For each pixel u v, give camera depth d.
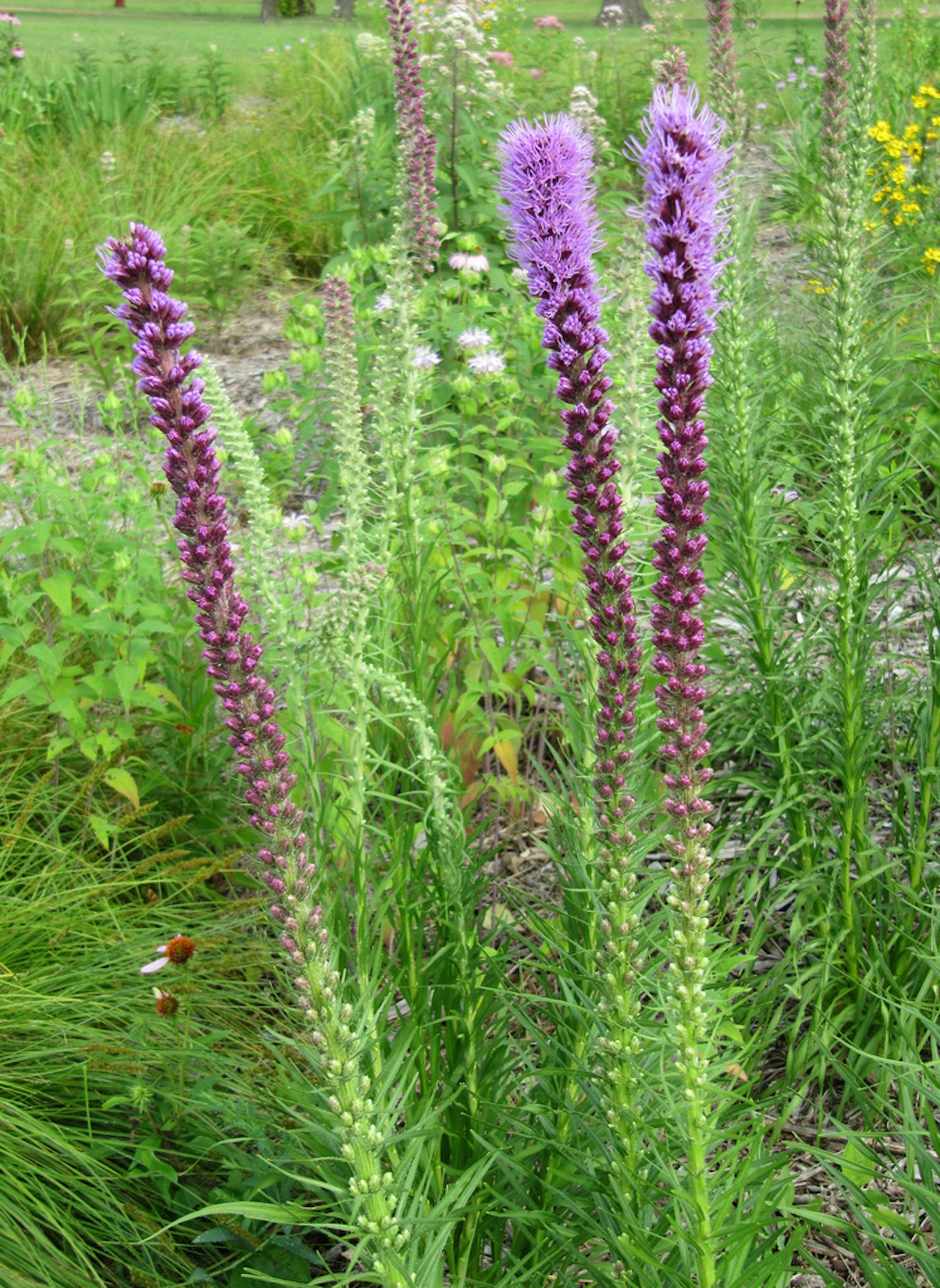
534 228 1.93
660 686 1.96
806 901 3.62
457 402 6.01
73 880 3.92
